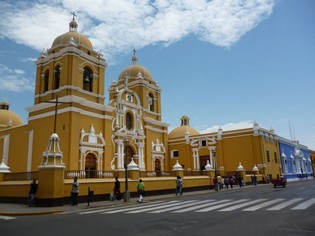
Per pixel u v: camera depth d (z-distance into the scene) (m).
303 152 67.38
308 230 8.31
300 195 19.27
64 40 31.20
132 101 36.94
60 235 9.02
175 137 47.31
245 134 41.69
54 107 28.31
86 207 17.22
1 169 21.97
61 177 18.41
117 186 21.12
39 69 31.61
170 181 27.84
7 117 45.56
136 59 44.38
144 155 37.28
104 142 29.77
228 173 38.81
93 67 31.19
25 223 11.77
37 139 28.92
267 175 41.28
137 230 9.35
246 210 12.91
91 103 28.92
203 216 11.73
